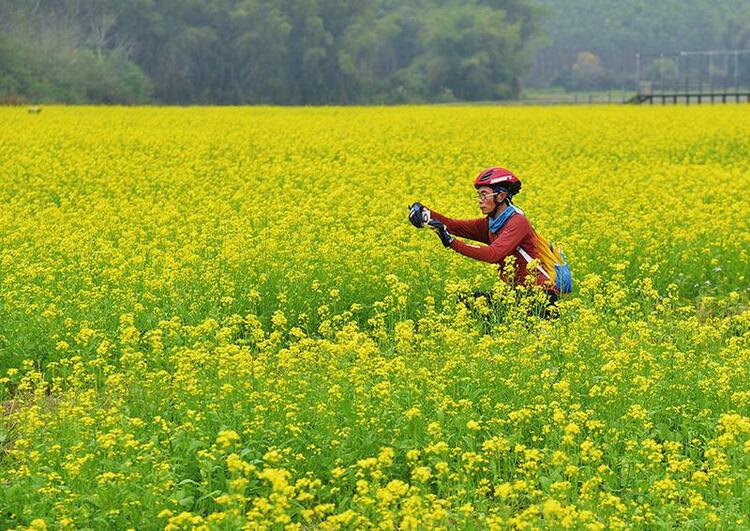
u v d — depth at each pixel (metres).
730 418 8.08
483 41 132.50
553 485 7.34
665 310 12.32
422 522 6.89
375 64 139.25
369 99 122.69
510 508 7.62
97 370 10.88
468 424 8.01
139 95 106.00
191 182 23.50
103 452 8.38
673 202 19.12
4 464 8.60
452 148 30.95
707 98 93.31
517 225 11.48
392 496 6.96
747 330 11.94
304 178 24.75
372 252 14.07
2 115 43.53
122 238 15.98
